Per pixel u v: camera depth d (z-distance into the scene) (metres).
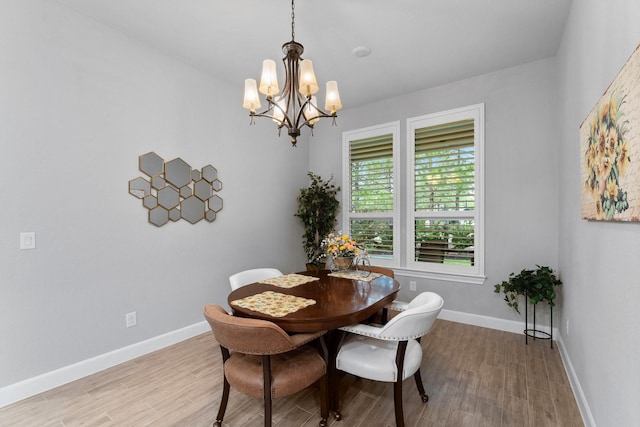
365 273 2.69
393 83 3.45
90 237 2.33
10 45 1.96
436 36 2.55
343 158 4.29
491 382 2.17
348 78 3.32
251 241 3.66
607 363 1.42
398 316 1.58
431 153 3.59
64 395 2.04
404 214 3.79
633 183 1.05
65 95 2.20
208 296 3.18
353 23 2.38
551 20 2.34
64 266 2.20
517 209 3.07
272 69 1.91
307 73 1.84
